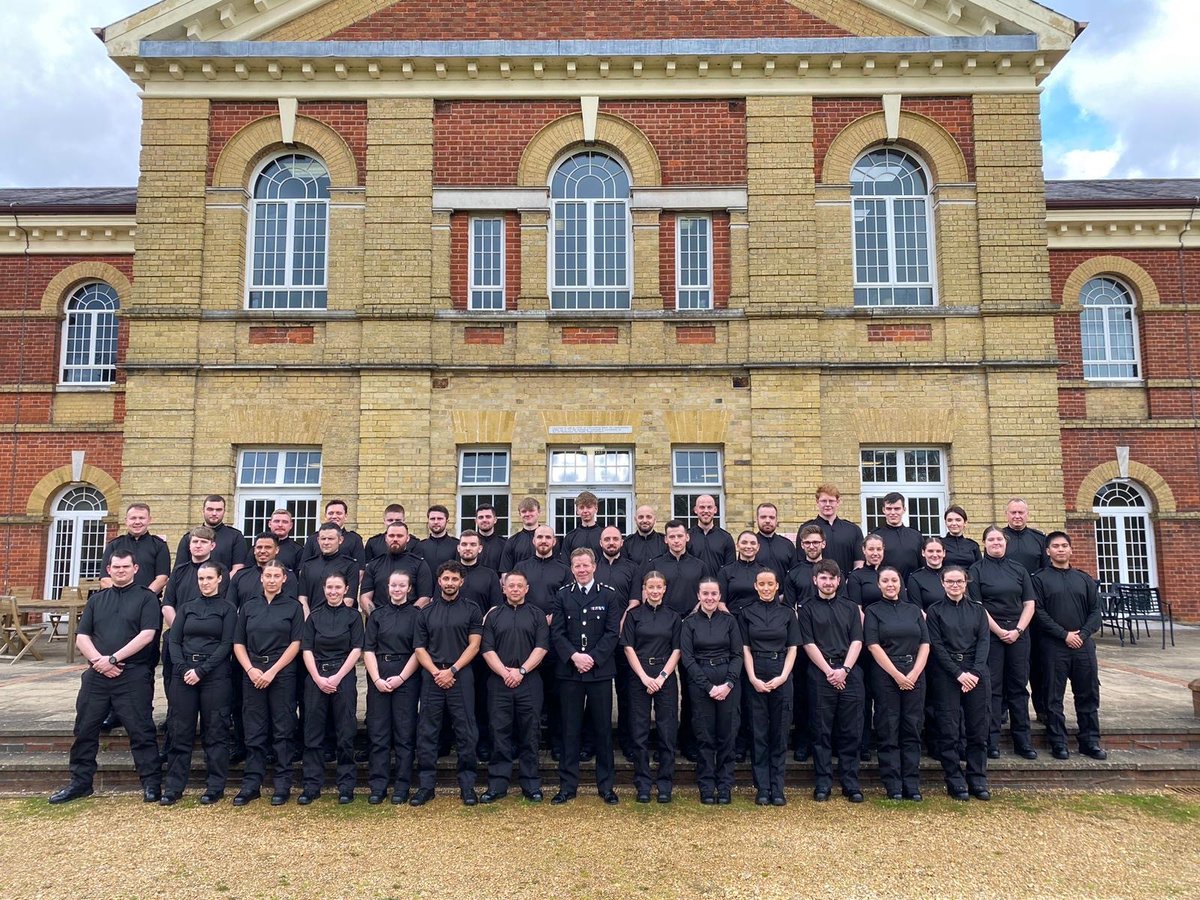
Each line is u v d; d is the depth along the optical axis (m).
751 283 12.77
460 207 12.95
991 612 7.92
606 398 12.61
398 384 12.52
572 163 13.32
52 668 11.98
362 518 12.28
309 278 13.09
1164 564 17.72
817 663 7.32
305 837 6.50
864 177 13.28
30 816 6.98
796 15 13.22
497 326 12.77
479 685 7.76
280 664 7.23
